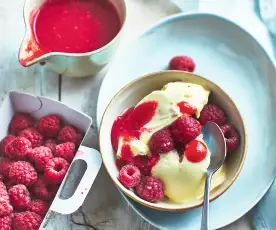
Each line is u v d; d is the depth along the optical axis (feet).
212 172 1.49
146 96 1.58
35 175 1.58
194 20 1.79
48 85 1.77
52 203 1.50
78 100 1.75
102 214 1.62
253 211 1.61
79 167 1.65
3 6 1.86
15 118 1.68
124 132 1.56
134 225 1.61
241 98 1.72
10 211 1.52
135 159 1.52
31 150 1.60
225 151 1.49
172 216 1.56
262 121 1.68
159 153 1.51
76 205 1.50
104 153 1.51
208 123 1.55
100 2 1.72
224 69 1.76
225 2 1.86
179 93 1.55
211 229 1.52
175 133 1.50
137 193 1.48
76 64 1.63
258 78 1.73
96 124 1.70
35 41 1.59
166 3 1.86
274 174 1.59
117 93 1.57
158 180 1.49
